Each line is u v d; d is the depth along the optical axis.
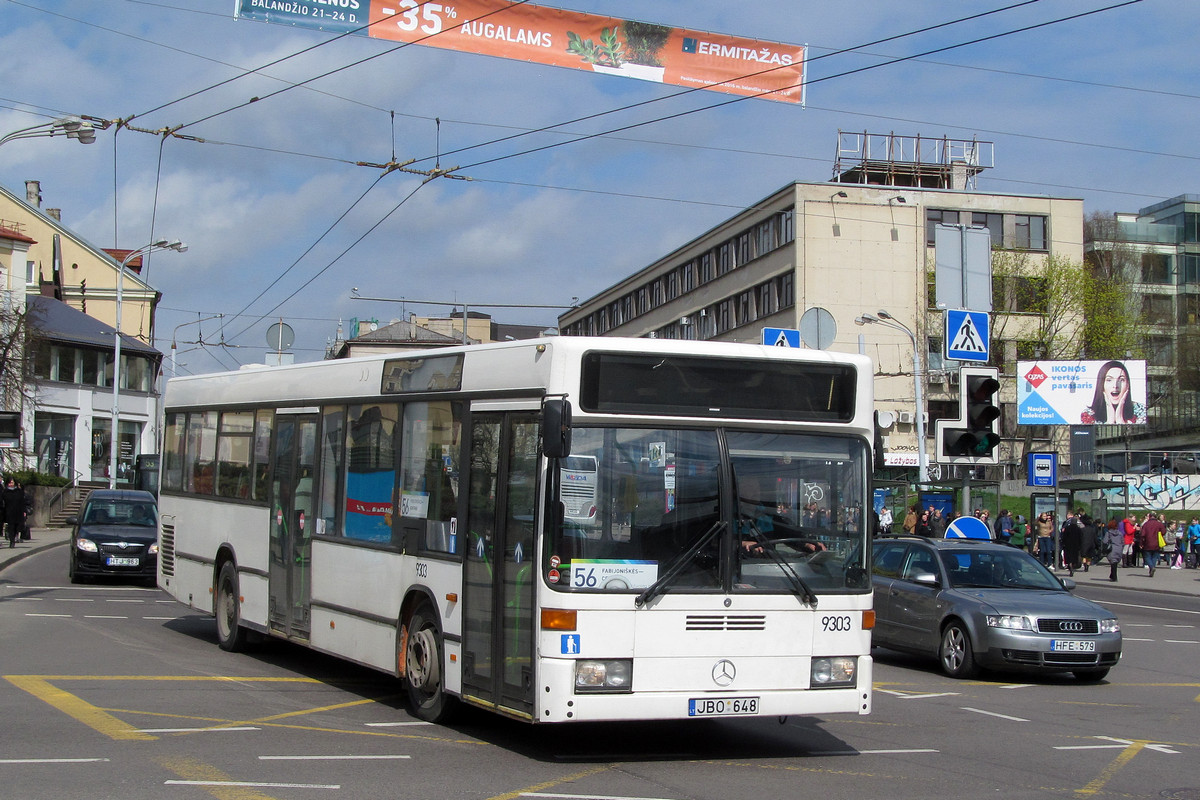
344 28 13.86
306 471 12.70
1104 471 64.69
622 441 8.59
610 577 8.41
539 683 8.30
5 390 44.25
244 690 11.62
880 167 65.12
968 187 65.00
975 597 14.93
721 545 8.67
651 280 76.38
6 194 67.94
